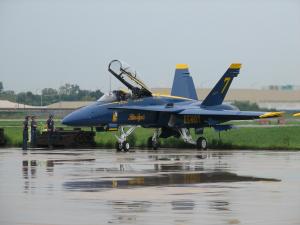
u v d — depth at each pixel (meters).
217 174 51.94
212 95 99.88
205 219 32.00
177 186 44.09
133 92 93.31
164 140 101.44
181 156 73.44
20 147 96.69
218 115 93.56
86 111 88.62
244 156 73.12
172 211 34.19
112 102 90.00
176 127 95.81
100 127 91.06
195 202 37.06
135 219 32.03
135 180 47.69
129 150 88.44
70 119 88.12
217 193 40.66
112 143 95.62
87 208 35.06
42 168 57.12
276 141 105.50
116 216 32.81
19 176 50.31
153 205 36.03
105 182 46.41
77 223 31.11
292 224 30.72
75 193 40.56
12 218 32.31
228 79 100.94
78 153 79.44
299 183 45.53
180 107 96.31
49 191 41.50
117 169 56.38
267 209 34.75
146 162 64.19
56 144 93.94
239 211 34.16
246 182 46.31
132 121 91.56
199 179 48.31
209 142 98.44
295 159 67.62
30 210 34.47
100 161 65.38
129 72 92.62
